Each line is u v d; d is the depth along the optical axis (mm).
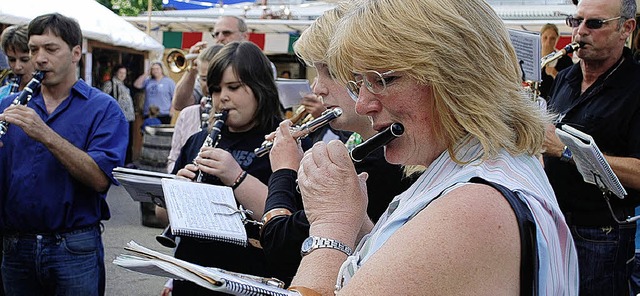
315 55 2227
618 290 3314
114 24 10812
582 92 3553
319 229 1522
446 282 1068
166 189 2402
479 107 1248
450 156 1285
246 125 3029
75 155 3352
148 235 7645
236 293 1218
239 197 2705
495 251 1089
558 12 9367
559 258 1213
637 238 3609
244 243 2303
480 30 1283
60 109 3525
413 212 1245
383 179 2143
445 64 1245
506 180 1201
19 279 3518
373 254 1190
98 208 3564
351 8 1385
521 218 1132
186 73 5891
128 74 13000
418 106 1298
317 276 1450
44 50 3457
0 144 3449
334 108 2311
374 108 1342
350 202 1549
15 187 3420
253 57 3008
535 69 3277
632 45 5258
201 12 12695
